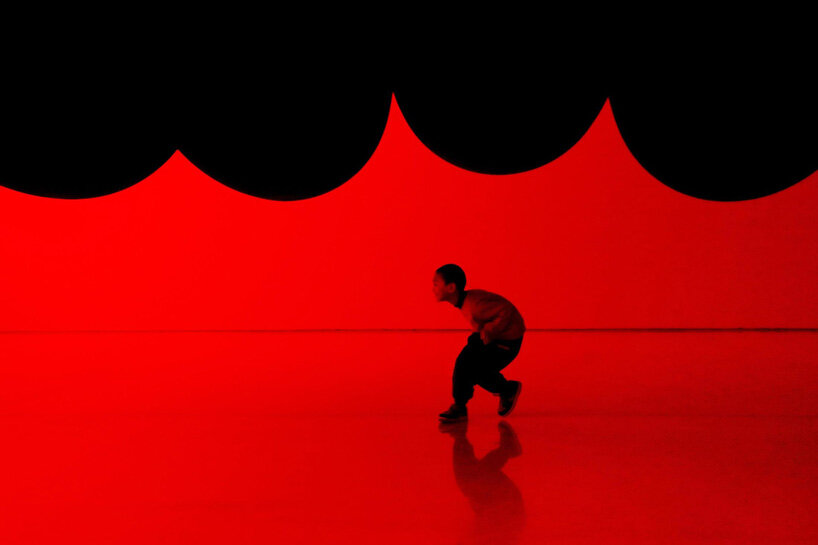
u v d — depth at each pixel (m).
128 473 2.44
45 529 1.90
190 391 3.97
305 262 6.62
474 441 2.81
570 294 6.39
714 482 2.24
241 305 6.69
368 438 2.88
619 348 5.33
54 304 6.78
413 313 6.58
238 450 2.72
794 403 3.45
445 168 6.41
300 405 3.56
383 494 2.15
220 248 6.66
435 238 6.49
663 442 2.75
